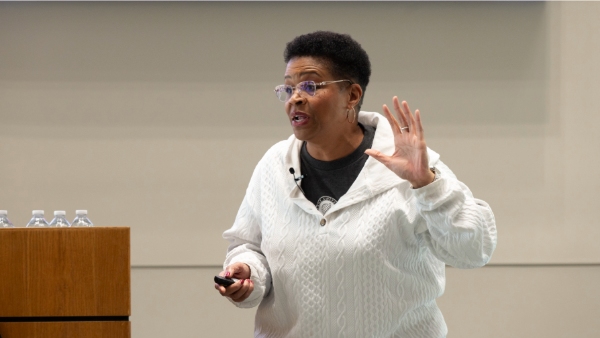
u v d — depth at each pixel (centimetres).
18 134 754
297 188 402
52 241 359
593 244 744
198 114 756
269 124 756
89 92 755
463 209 347
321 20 754
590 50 748
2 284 357
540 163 746
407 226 374
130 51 755
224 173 755
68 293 358
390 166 349
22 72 754
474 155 748
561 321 745
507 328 748
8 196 751
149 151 756
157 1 754
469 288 751
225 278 379
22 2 754
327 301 378
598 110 746
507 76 748
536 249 745
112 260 360
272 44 756
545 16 751
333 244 378
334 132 390
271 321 409
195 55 756
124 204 753
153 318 750
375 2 753
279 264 394
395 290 377
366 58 403
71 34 754
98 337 356
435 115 751
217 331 751
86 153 754
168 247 753
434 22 752
